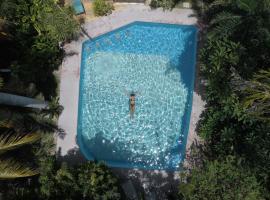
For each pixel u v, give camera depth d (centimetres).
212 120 1697
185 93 1877
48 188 1523
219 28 1559
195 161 1842
